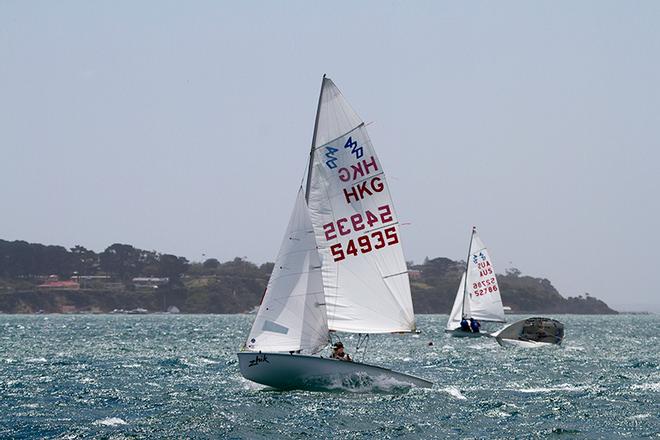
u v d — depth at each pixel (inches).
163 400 5999.0
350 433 4746.6
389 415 5231.3
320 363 5575.8
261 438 4630.9
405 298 5570.9
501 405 5757.9
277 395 5802.2
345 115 5506.9
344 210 5516.7
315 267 5438.0
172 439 4601.4
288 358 5502.0
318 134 5506.9
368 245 5536.4
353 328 5511.8
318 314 5433.1
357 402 5595.5
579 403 5949.8
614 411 5610.2
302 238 5452.8
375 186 5536.4
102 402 5949.8
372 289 5541.3
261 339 5457.7
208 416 5182.1
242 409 5383.9
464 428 4953.3
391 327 5546.3
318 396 5757.9
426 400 5767.7
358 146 5521.7
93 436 4682.6
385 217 5551.2
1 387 6845.5
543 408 5703.7
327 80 5511.8
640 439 4741.6
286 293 5442.9
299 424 4948.3
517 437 4746.6
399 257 5570.9
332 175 5516.7
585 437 4783.5
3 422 5128.0
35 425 5014.8
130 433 4751.5
